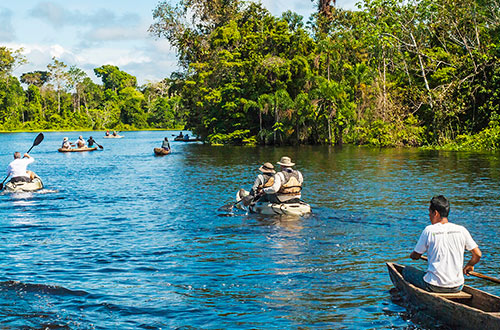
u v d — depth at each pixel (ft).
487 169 74.95
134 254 29.25
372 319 19.36
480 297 19.07
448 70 138.21
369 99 155.74
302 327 18.72
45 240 32.94
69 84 455.63
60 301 21.63
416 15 144.15
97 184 63.93
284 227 36.40
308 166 83.71
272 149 139.03
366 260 27.50
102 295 22.30
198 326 18.98
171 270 26.00
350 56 179.63
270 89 169.58
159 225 37.73
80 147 146.61
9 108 401.90
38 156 123.85
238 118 176.24
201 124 200.13
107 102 469.98
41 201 49.85
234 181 65.41
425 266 26.21
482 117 134.51
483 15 139.44
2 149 158.71
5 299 21.86
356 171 75.05
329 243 31.53
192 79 202.08
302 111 157.48
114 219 40.27
